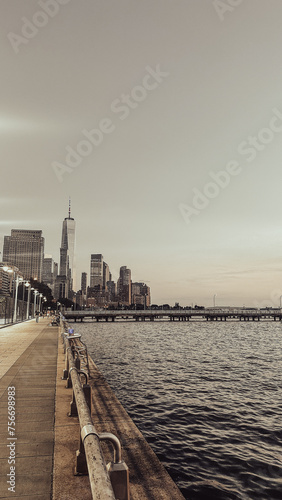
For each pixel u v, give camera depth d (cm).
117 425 659
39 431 538
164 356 3716
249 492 812
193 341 5972
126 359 3381
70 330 1421
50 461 432
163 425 1341
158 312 15562
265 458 1021
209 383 2242
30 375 998
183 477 893
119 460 302
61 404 691
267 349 4781
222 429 1297
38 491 360
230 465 970
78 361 958
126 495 292
